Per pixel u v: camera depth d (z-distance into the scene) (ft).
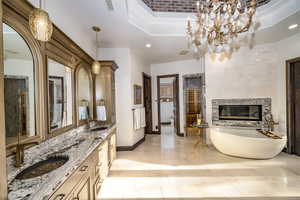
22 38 4.78
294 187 7.50
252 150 10.69
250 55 13.51
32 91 5.17
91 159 5.93
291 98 11.84
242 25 8.60
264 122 13.05
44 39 4.10
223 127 13.92
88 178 5.56
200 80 18.47
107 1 7.16
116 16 8.46
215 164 10.24
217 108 14.40
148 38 11.42
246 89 13.67
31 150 4.87
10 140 4.29
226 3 7.59
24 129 4.80
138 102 15.43
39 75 5.35
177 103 18.45
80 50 8.73
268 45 13.07
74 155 4.99
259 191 7.23
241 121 13.76
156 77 19.39
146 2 10.21
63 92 7.40
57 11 6.83
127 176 8.86
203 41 12.04
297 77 11.55
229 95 14.10
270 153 10.60
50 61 6.27
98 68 9.87
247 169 9.44
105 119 11.09
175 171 9.36
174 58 17.06
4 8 4.03
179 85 18.26
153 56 16.15
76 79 8.61
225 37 8.88
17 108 4.60
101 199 6.91
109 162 9.34
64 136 7.13
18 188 3.10
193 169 9.59
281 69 12.47
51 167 4.42
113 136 10.79
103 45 12.78
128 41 12.00
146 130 19.63
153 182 8.20
